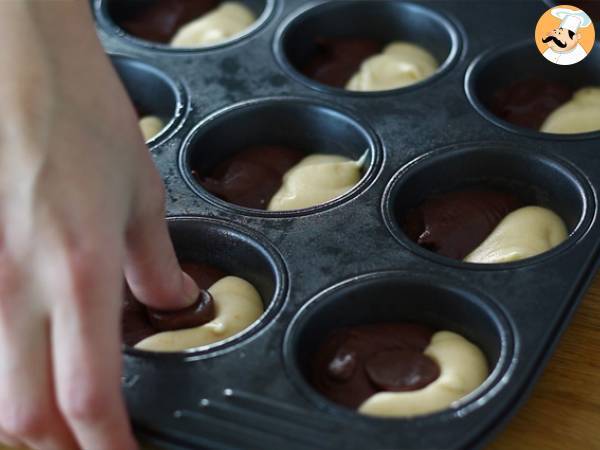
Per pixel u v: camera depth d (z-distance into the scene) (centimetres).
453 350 51
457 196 58
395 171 57
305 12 66
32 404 44
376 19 67
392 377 50
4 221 44
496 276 52
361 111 60
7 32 46
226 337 52
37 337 44
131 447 44
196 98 61
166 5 69
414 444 46
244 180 59
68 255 43
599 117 60
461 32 64
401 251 53
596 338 52
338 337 52
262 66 63
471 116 59
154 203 48
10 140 44
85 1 48
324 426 47
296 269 53
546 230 56
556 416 50
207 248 55
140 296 51
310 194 58
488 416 47
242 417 48
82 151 45
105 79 47
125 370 49
